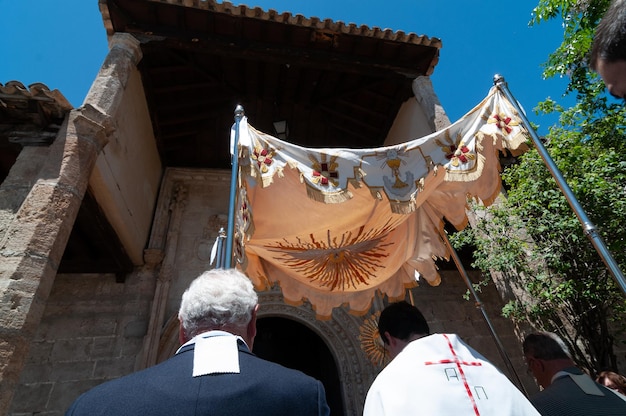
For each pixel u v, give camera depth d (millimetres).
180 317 1475
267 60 7309
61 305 6668
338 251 4496
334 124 9461
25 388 5805
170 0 6418
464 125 3623
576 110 5246
